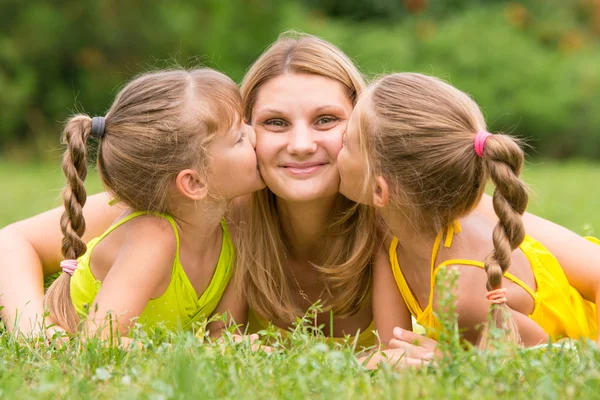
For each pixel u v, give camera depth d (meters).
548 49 22.11
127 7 18.83
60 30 18.83
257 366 2.86
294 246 4.12
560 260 3.85
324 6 22.72
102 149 3.78
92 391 2.65
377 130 3.52
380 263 3.91
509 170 3.26
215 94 3.75
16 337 3.30
